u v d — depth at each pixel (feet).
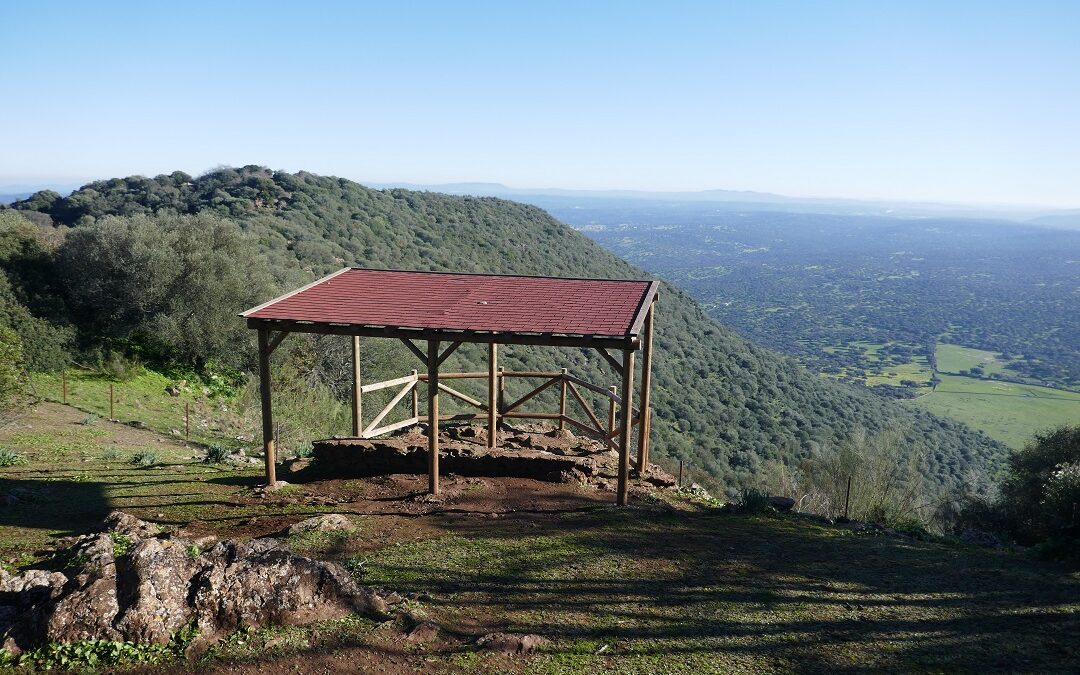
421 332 36.14
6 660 18.04
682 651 21.54
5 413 51.70
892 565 30.40
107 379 70.08
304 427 71.00
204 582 20.79
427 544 30.76
